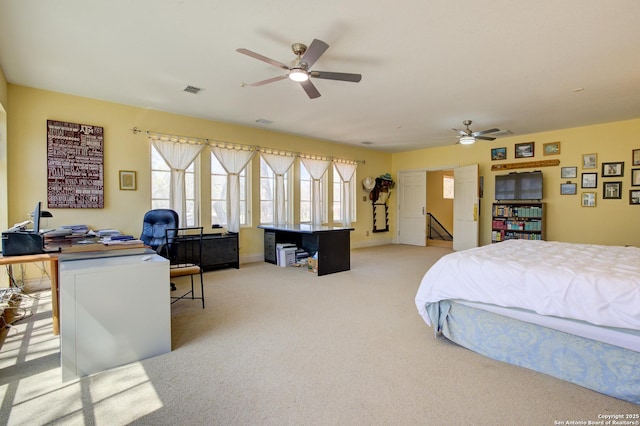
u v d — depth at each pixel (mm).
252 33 2717
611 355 1863
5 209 3766
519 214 6512
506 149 6871
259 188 6160
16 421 1653
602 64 3295
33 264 4066
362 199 8242
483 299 2312
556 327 2035
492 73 3521
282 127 5996
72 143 4227
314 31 2674
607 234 5684
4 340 2613
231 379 2049
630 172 5465
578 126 5902
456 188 7559
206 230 5465
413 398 1847
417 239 8531
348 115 5188
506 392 1903
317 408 1758
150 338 2328
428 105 4645
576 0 2248
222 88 4000
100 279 2131
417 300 2697
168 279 2400
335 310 3365
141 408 1761
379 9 2367
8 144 3820
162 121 4973
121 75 3611
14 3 2303
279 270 5324
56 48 2988
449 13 2412
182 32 2707
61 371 2072
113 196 4547
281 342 2594
